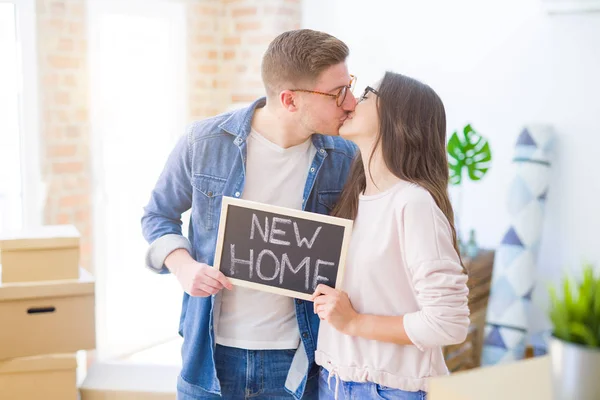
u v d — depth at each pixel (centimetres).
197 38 456
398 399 174
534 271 378
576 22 369
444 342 166
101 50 407
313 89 187
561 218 382
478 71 400
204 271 189
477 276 361
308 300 191
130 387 229
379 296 176
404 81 182
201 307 198
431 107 181
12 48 375
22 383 193
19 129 381
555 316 118
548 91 381
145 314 448
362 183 188
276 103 195
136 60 426
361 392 178
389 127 176
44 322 192
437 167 180
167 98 446
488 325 385
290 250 183
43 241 191
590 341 114
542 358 149
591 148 371
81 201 403
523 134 383
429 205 171
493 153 399
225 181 200
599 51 364
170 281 461
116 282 430
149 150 441
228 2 461
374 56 434
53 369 195
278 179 201
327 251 180
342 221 179
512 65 390
